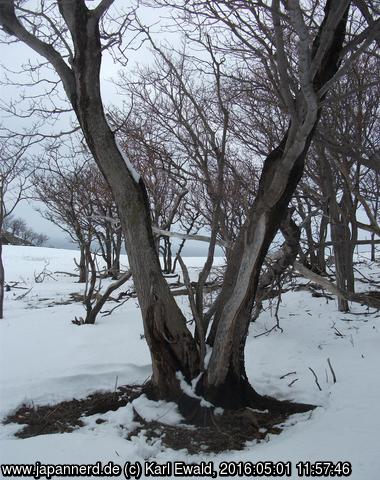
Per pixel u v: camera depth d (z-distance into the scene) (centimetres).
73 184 1248
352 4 520
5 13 450
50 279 1803
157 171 1104
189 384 476
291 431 429
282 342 713
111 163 454
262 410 472
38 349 691
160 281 471
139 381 570
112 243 1772
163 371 479
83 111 443
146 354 652
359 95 631
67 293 1359
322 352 668
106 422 466
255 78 961
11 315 988
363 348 668
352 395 491
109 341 721
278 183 412
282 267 636
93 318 855
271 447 391
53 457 380
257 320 854
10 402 507
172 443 413
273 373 579
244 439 421
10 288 1502
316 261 1092
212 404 457
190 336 484
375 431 394
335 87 662
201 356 481
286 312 911
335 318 845
